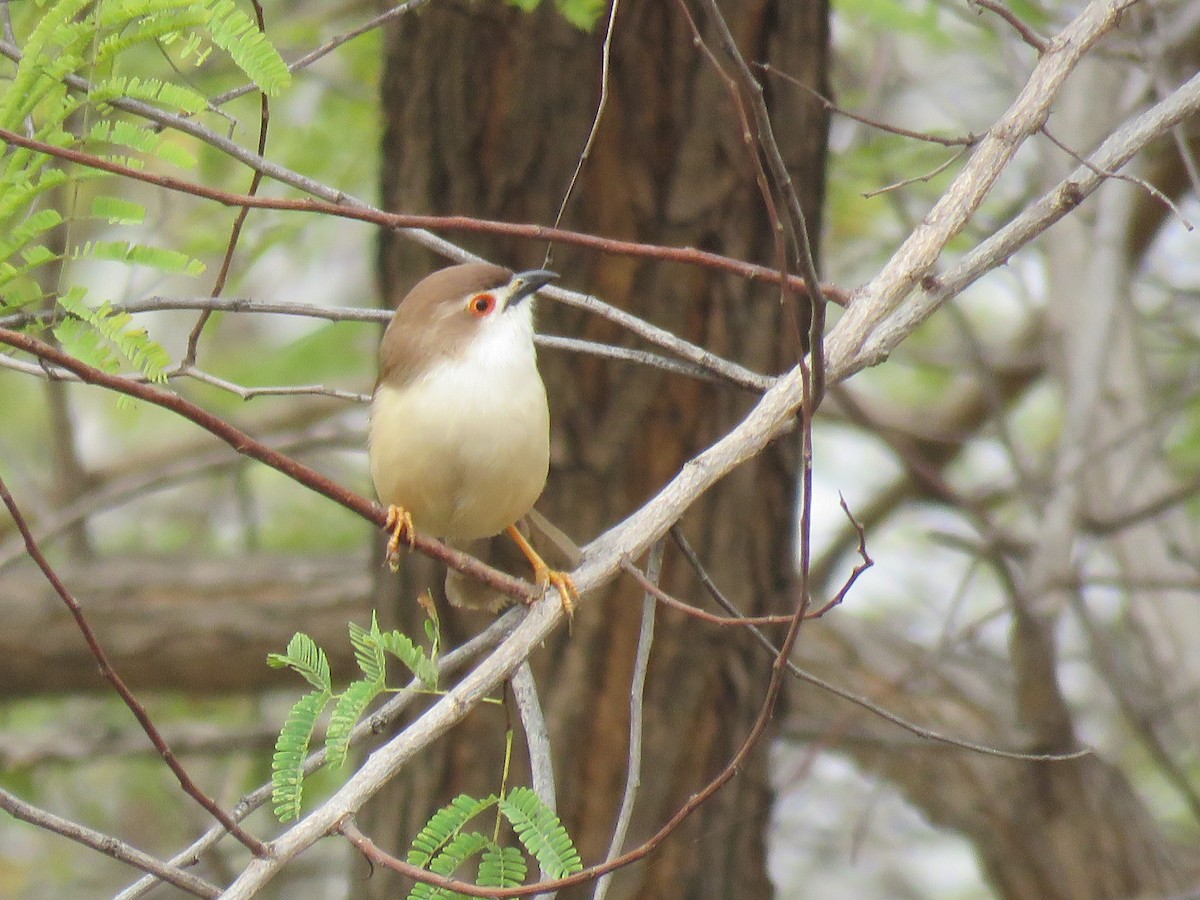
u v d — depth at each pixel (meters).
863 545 5.88
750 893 10.48
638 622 10.06
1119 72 13.57
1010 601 12.59
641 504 9.95
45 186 6.19
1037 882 13.60
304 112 14.19
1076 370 13.23
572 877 5.35
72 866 16.20
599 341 9.88
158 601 14.00
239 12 6.14
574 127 9.79
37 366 7.29
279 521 17.72
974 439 14.29
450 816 5.70
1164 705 12.57
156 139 6.27
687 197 9.79
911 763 14.15
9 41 7.22
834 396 13.82
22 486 17.55
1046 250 14.27
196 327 7.26
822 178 10.18
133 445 18.98
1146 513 12.67
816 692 14.25
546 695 10.09
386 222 6.36
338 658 13.90
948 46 11.98
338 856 15.84
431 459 7.71
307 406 17.97
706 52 5.71
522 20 9.71
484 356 7.79
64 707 17.33
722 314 9.88
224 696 14.60
